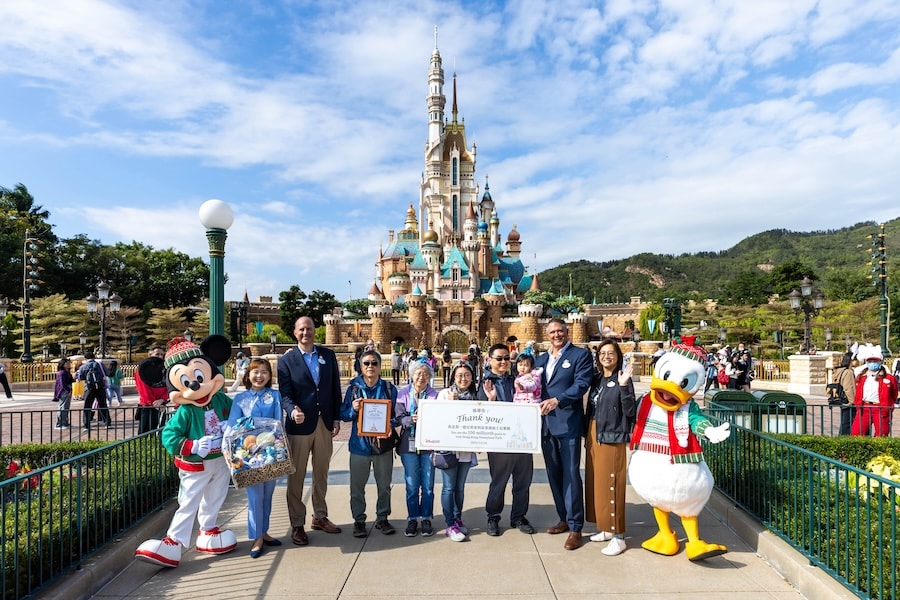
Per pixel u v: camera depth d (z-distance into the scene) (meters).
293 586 5.45
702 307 85.81
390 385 7.23
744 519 6.88
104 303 30.44
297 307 83.31
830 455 8.95
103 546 6.05
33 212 71.19
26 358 29.17
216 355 6.97
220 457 6.44
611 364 6.50
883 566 4.88
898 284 88.06
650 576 5.66
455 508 6.82
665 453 6.06
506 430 6.62
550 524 7.34
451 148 117.00
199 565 6.03
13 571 4.80
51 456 9.30
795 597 5.22
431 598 5.18
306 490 9.21
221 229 9.52
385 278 107.38
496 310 86.44
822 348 61.06
